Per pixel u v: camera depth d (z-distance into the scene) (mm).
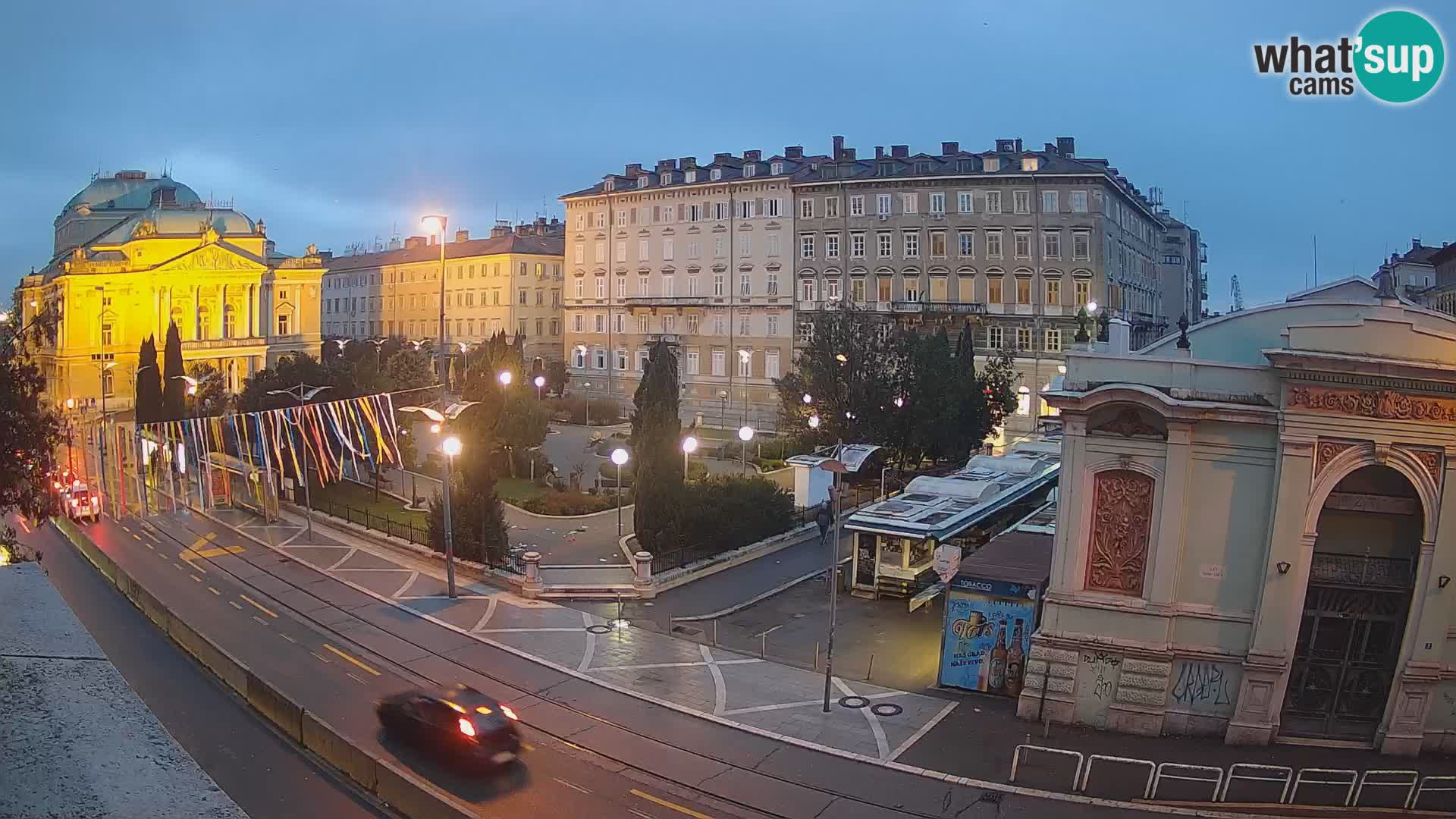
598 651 30547
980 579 27312
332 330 148875
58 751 3457
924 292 84562
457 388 88688
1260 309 26625
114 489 51656
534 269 118000
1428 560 23484
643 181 99875
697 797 21062
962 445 60875
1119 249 85312
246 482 52438
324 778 20859
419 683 27500
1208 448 24578
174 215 98938
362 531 45188
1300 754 23766
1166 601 24703
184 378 63781
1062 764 22938
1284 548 23875
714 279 94188
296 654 29906
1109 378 25359
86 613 33938
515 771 21953
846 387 60406
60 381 92500
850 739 24250
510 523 47594
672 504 40719
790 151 98562
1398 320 23297
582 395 102438
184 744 22562
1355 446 23422
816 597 37125
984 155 83625
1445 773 22844
